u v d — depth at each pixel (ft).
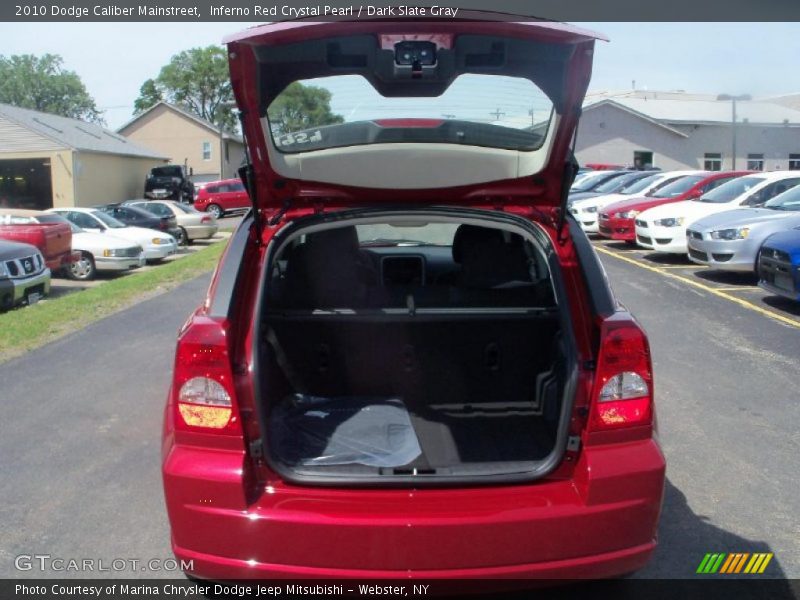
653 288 35.37
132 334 26.89
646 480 8.98
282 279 12.03
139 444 16.48
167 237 59.16
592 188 77.46
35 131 108.06
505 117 10.56
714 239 36.70
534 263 12.82
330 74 10.06
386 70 9.82
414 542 8.50
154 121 159.94
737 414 18.16
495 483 9.04
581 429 9.21
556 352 10.98
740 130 127.34
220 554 8.76
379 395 11.94
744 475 14.80
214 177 160.04
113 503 13.69
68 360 23.30
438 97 10.53
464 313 11.47
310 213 11.08
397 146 10.68
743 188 46.06
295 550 8.60
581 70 9.57
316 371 11.79
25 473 14.96
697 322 27.96
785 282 29.17
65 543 12.35
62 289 45.34
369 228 18.06
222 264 9.97
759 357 23.11
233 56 9.31
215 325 9.13
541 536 8.68
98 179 116.88
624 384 9.21
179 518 8.87
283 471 9.01
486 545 8.58
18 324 28.04
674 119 124.88
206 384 9.00
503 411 11.84
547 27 8.98
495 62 9.78
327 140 10.76
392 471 9.24
